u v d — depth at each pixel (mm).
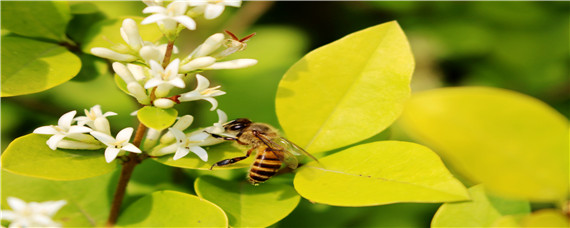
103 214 290
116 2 363
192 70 280
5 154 274
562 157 253
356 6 455
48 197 289
